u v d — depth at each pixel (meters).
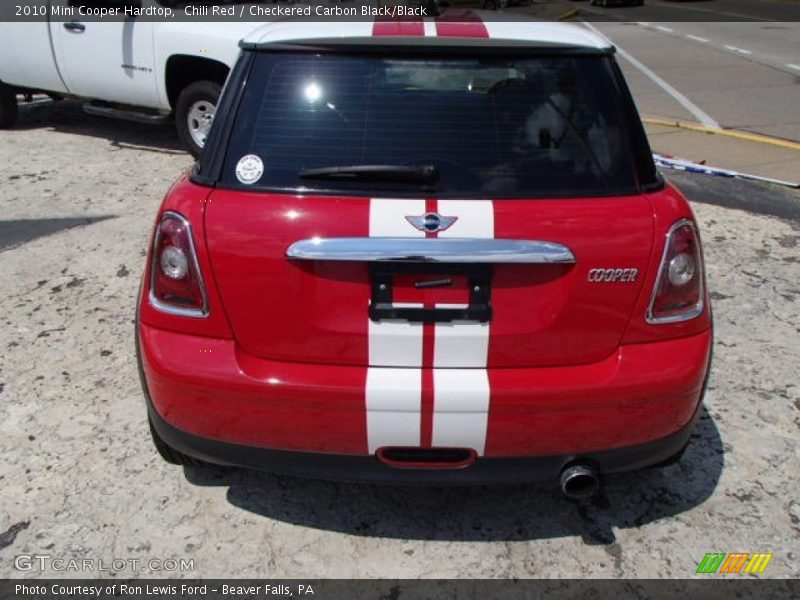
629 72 12.83
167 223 2.23
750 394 3.34
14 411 3.16
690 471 2.87
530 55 2.36
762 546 2.51
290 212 2.14
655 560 2.46
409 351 2.17
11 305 4.12
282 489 2.77
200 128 6.88
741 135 8.11
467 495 2.76
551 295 2.15
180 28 6.59
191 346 2.22
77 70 7.37
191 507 2.67
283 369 2.20
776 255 4.90
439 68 2.33
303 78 2.33
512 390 2.14
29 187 6.21
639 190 2.24
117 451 2.94
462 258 2.07
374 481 2.27
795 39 18.30
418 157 2.23
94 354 3.63
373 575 2.40
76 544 2.48
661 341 2.24
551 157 2.25
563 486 2.25
